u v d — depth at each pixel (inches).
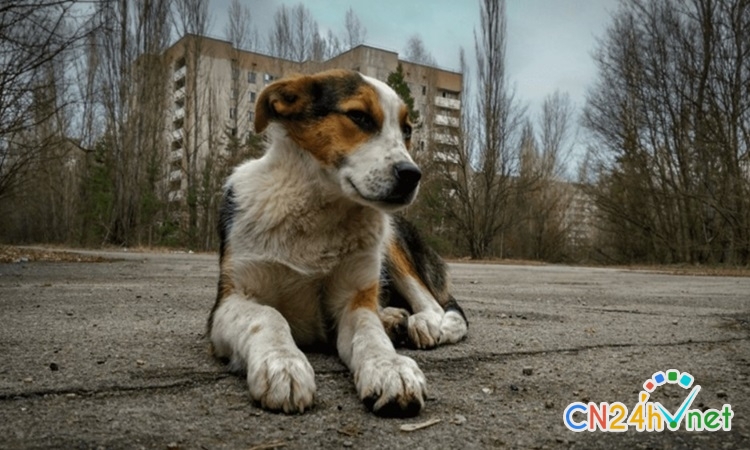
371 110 33.4
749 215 242.8
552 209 422.6
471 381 28.6
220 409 23.2
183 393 25.2
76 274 98.3
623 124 293.4
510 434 21.4
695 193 266.1
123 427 20.8
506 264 261.0
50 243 401.1
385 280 44.1
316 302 34.7
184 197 380.2
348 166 32.3
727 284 118.2
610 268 231.5
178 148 457.7
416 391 23.0
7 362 29.8
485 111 354.6
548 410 24.4
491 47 352.2
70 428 20.6
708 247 266.8
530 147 429.4
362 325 30.2
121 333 38.9
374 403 23.3
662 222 303.9
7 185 161.2
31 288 71.3
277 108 33.9
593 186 343.3
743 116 242.4
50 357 31.1
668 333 43.9
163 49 339.6
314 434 20.8
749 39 238.8
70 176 451.2
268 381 23.4
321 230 33.1
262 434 20.6
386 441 20.3
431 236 355.9
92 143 389.4
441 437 20.9
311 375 24.1
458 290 85.7
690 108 264.4
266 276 32.8
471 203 360.5
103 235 333.4
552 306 63.5
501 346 37.2
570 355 35.0
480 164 357.7
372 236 34.4
